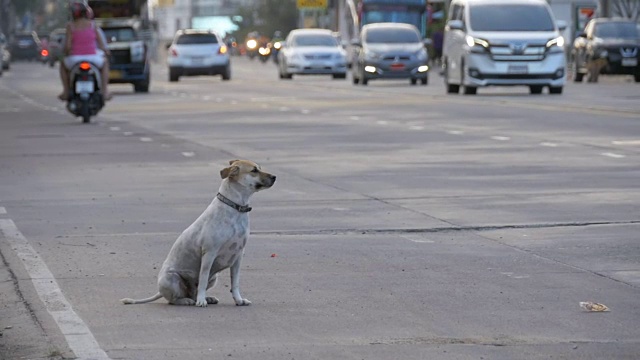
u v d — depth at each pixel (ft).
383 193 52.90
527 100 120.88
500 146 72.59
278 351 26.81
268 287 33.88
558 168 61.16
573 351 26.78
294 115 103.04
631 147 70.74
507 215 46.47
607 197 50.67
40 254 39.14
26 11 512.22
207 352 26.76
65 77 98.02
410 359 26.11
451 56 139.95
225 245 30.96
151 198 52.21
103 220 46.24
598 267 36.58
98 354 26.58
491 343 27.50
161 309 31.07
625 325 29.25
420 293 32.99
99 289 33.71
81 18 97.91
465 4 140.26
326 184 56.13
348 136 81.00
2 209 49.44
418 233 43.06
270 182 30.83
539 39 132.87
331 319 29.96
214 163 65.72
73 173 61.77
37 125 94.99
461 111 105.19
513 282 34.42
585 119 92.94
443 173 59.62
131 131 88.12
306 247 40.24
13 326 29.48
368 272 36.01
